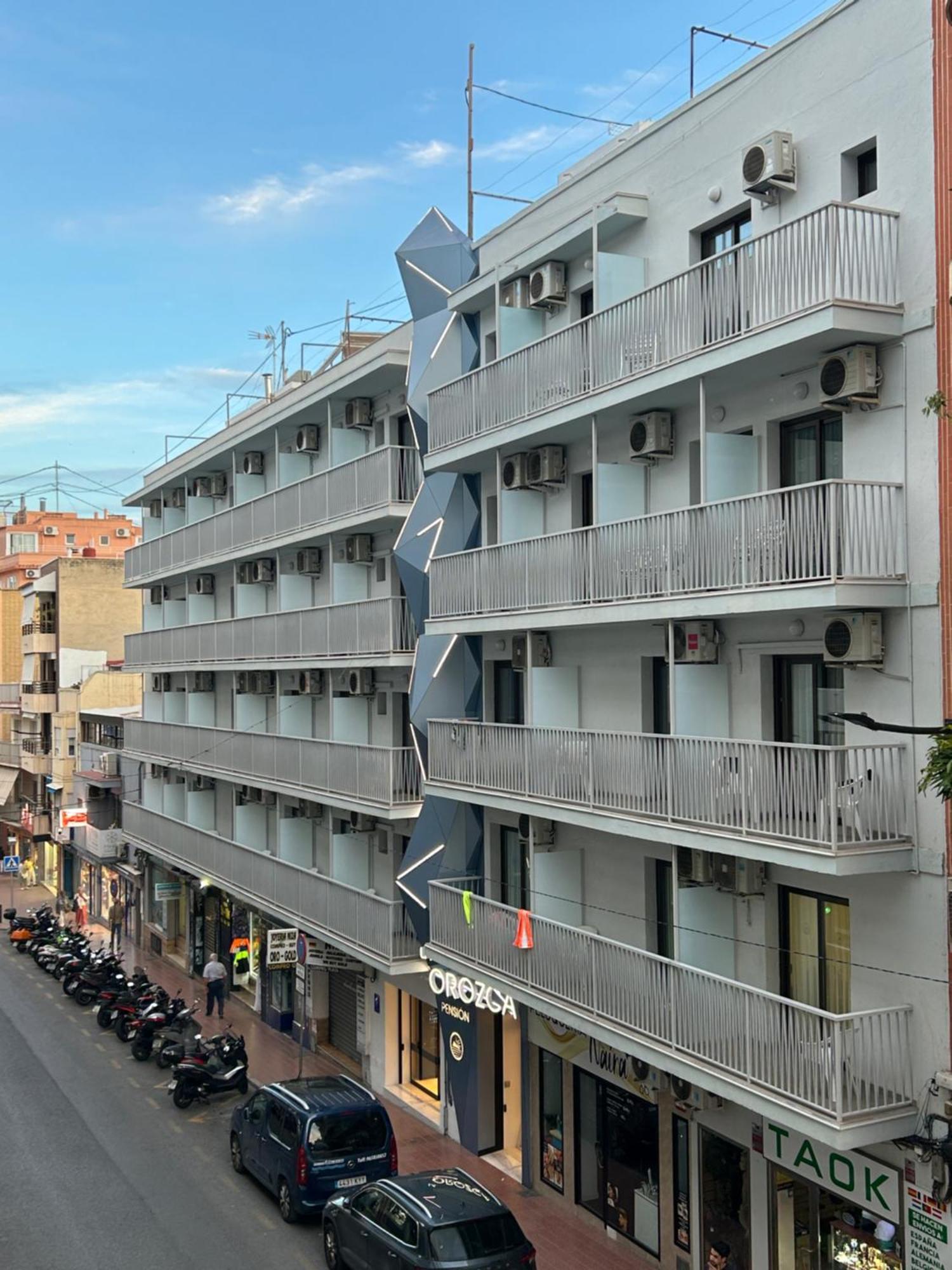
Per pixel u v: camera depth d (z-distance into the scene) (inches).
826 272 482.3
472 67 876.0
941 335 461.4
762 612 515.5
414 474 868.6
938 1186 459.8
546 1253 655.1
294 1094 737.0
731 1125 581.0
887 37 490.3
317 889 963.3
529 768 682.2
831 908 535.2
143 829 1482.5
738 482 556.4
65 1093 972.6
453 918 764.6
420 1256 542.6
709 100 590.6
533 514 737.6
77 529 3767.2
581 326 645.9
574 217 682.2
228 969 1339.8
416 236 848.3
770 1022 502.9
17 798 2449.6
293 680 1083.3
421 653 807.1
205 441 1304.1
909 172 479.5
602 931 692.1
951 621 458.9
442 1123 863.7
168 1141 850.8
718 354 532.1
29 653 2287.2
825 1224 529.3
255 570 1179.9
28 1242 671.1
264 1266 638.5
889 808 480.4
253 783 1114.7
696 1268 604.1
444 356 816.3
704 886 577.0
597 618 617.3
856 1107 471.8
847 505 474.9
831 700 534.6
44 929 1667.1
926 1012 472.7
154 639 1444.4
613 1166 684.1
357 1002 1019.3
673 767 565.9
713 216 587.8
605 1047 671.1
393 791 853.8
